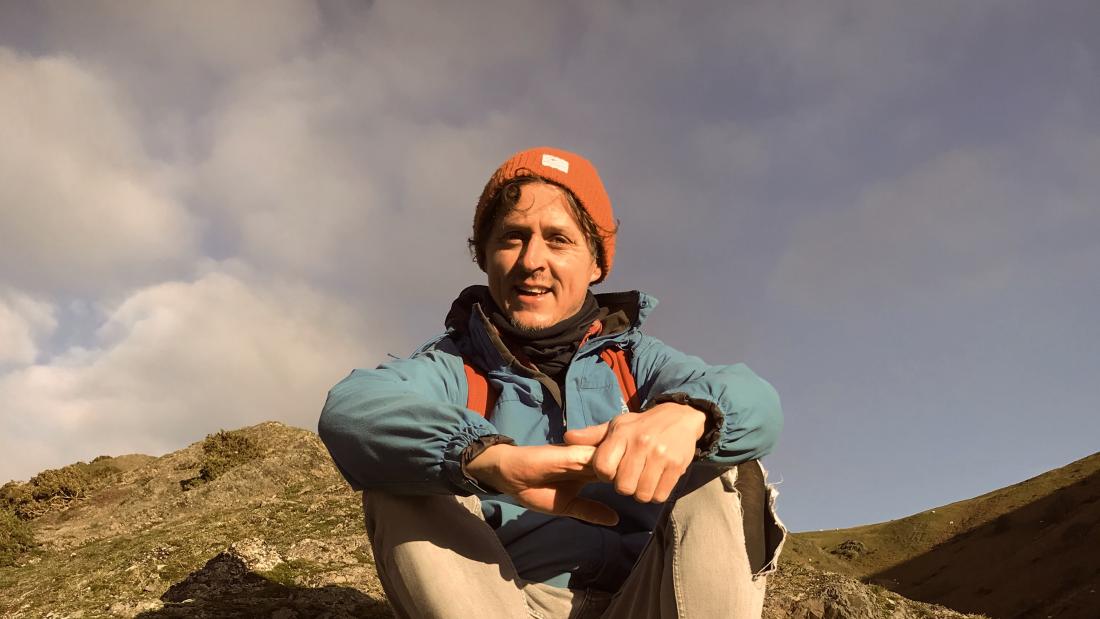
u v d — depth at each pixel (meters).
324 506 13.81
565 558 1.82
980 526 77.38
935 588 68.12
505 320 2.06
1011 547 69.06
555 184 2.05
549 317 2.02
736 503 1.57
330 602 5.55
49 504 23.17
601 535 1.87
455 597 1.54
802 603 6.56
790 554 35.41
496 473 1.47
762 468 1.65
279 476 21.48
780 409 1.62
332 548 7.70
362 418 1.56
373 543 1.73
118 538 16.33
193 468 24.48
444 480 1.52
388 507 1.63
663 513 1.62
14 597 10.95
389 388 1.64
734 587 1.50
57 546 17.66
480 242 2.22
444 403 1.55
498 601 1.58
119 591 9.53
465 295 2.27
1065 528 66.19
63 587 10.59
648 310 2.14
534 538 1.82
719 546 1.52
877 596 6.89
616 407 1.96
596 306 2.15
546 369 2.04
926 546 78.06
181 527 15.05
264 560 6.74
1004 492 85.06
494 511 1.87
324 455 23.14
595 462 1.39
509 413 1.99
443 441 1.52
